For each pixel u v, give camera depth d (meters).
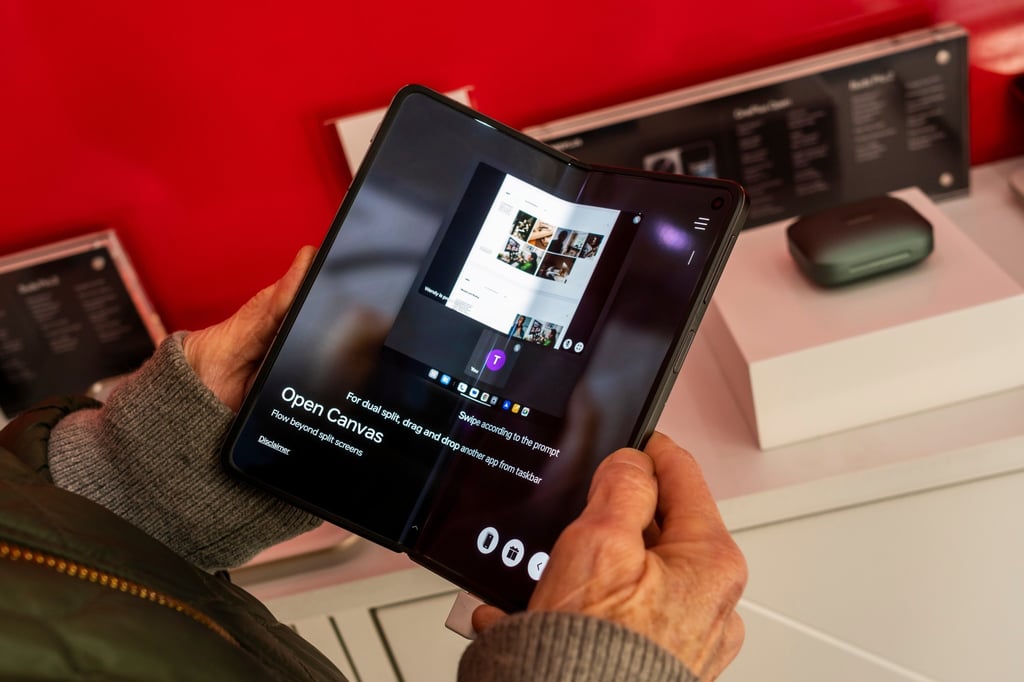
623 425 0.49
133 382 0.54
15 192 0.93
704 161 0.92
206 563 0.57
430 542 0.51
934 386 0.74
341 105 0.91
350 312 0.54
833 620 0.81
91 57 0.86
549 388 0.51
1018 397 0.74
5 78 0.86
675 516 0.44
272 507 0.55
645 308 0.50
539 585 0.41
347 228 0.54
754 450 0.77
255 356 0.57
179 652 0.36
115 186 0.94
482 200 0.55
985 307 0.70
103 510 0.41
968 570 0.77
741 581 0.42
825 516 0.75
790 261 0.83
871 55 0.87
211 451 0.53
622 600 0.39
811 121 0.90
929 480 0.73
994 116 0.96
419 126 0.56
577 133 0.90
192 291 1.01
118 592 0.37
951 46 0.87
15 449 0.56
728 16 0.89
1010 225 0.90
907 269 0.77
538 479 0.50
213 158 0.93
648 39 0.90
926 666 0.82
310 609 0.80
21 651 0.31
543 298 0.53
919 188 0.94
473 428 0.52
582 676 0.35
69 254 0.94
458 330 0.54
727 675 0.85
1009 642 0.80
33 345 0.98
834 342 0.71
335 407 0.53
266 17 0.86
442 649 0.83
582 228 0.54
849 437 0.76
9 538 0.35
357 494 0.52
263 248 0.99
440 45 0.89
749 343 0.74
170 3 0.84
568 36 0.89
